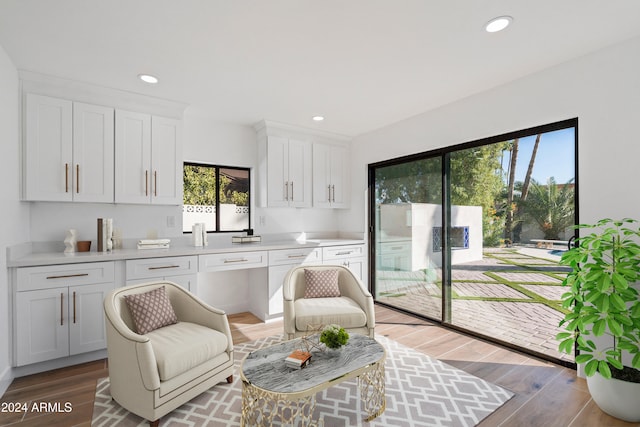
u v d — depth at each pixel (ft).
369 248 14.94
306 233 15.14
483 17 6.28
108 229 9.71
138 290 7.81
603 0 5.75
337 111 11.72
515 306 9.50
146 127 10.36
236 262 11.19
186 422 6.16
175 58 7.86
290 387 5.29
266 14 6.13
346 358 6.31
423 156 12.28
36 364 8.08
